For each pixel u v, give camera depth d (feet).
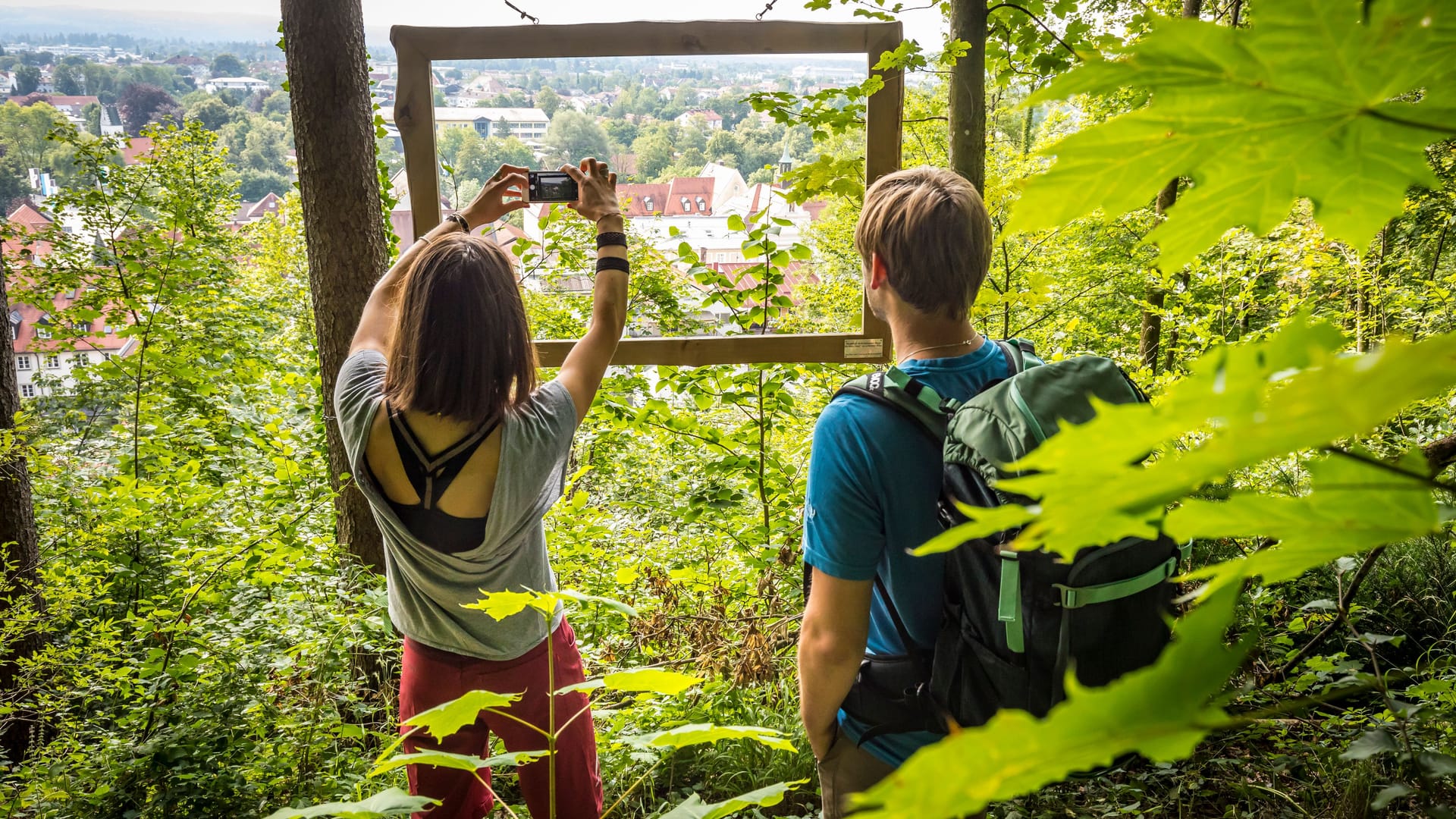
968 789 0.64
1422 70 0.75
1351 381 0.50
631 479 18.47
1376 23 0.71
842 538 4.28
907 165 23.98
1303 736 8.13
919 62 8.90
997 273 13.75
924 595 4.31
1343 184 0.87
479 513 5.30
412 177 9.14
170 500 15.37
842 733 4.60
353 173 12.10
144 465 20.53
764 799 3.17
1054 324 21.03
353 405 5.27
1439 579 10.64
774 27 9.15
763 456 12.87
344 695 9.67
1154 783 8.11
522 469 5.27
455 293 5.00
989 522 0.70
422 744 5.82
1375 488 0.76
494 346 5.06
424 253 5.20
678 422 12.95
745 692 9.97
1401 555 11.00
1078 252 27.09
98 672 10.88
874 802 0.65
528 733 5.77
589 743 6.05
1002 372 4.50
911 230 4.41
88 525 16.52
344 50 11.85
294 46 11.83
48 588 12.91
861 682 4.48
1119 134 0.80
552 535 12.97
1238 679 7.84
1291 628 8.46
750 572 12.10
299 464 15.14
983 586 4.04
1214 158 0.84
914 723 4.37
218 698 9.56
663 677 3.51
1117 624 3.88
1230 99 0.79
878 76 9.00
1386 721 7.27
